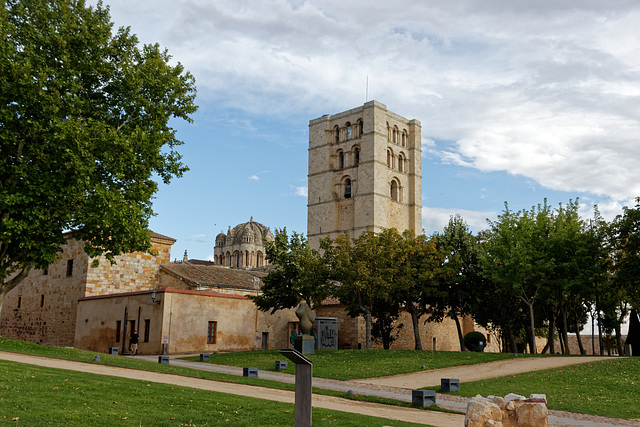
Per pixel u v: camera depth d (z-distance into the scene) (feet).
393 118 309.42
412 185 314.14
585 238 143.33
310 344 124.47
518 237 144.46
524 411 41.60
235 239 550.36
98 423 38.19
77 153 84.89
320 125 319.06
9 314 197.77
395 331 191.72
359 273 135.64
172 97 106.63
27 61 83.10
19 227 85.05
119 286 170.19
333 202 304.91
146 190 101.24
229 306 150.61
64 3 94.63
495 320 161.58
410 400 66.64
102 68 97.60
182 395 52.39
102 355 99.09
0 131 84.48
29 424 35.78
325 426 42.47
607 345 237.25
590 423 57.06
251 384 71.41
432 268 153.89
